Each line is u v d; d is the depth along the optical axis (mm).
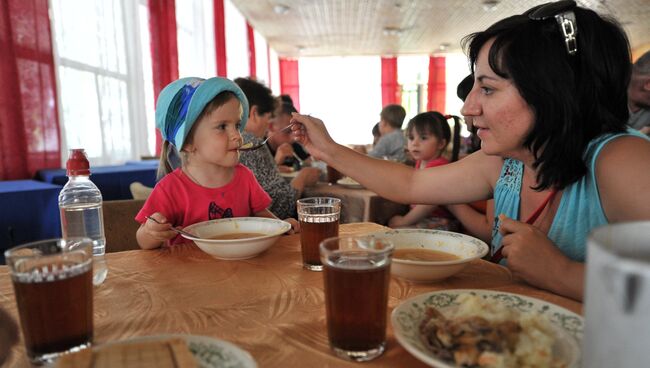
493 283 783
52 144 2875
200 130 1289
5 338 580
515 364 444
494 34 832
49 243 571
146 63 4461
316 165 3979
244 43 7535
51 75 2867
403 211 2545
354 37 9031
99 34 3543
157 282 793
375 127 5828
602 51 790
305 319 635
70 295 516
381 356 525
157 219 1010
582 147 836
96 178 2754
